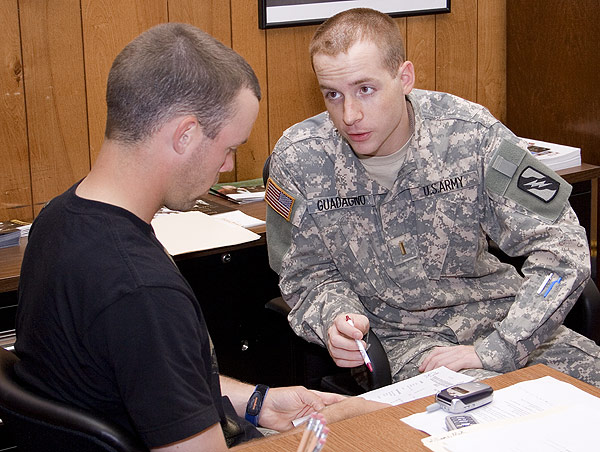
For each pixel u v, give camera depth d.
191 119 1.17
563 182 1.86
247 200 2.47
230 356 2.43
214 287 2.34
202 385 1.13
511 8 2.98
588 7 2.72
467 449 1.14
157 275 1.11
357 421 1.26
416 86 2.93
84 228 1.14
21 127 2.29
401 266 1.92
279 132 2.72
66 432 1.09
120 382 1.09
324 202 1.94
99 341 1.09
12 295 1.93
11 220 2.31
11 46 2.22
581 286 1.77
